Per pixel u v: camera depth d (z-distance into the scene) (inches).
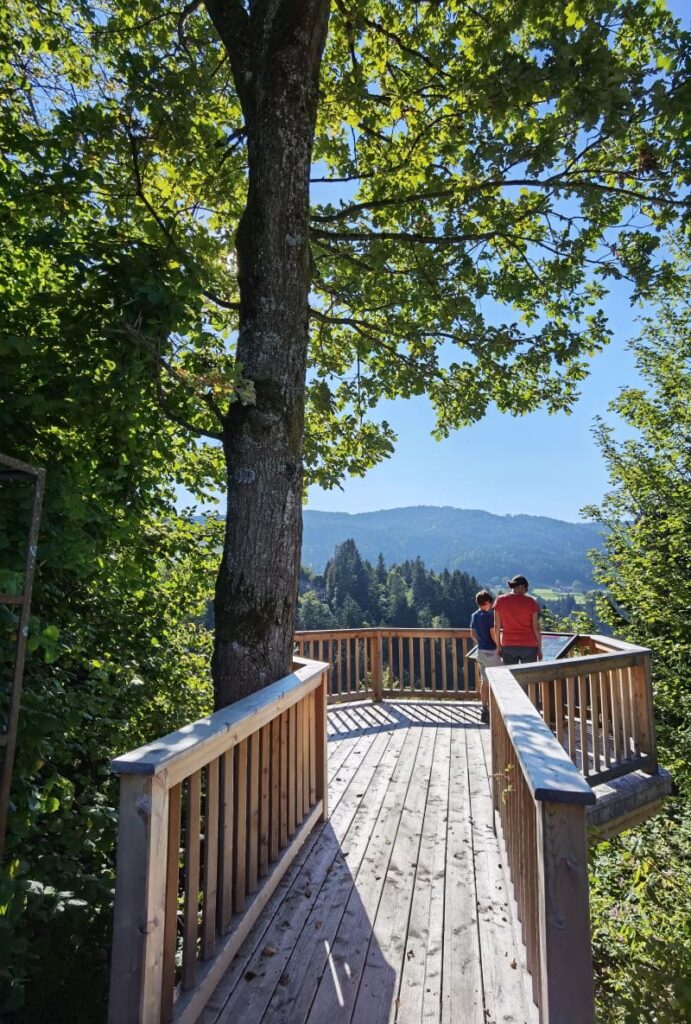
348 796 190.4
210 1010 89.0
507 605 256.8
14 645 119.6
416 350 269.6
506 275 262.4
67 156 150.6
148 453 160.9
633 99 170.4
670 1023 83.6
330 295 266.2
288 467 150.2
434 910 119.6
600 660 195.3
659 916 148.3
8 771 96.9
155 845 71.8
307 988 95.0
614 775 197.9
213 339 149.6
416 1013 89.4
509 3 200.7
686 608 552.4
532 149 189.9
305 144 158.4
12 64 188.4
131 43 216.4
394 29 230.4
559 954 63.4
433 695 343.0
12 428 139.8
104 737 167.5
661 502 606.9
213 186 228.4
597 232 233.1
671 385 605.0
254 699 114.0
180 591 231.1
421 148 235.9
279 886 128.9
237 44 167.6
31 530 106.1
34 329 141.9
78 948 110.0
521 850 100.0
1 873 89.3
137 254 138.0
